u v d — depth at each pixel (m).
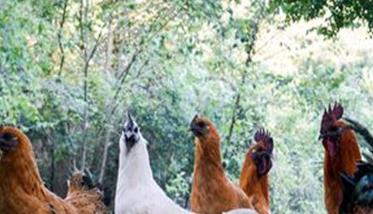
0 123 13.28
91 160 17.11
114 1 16.30
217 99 16.33
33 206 7.01
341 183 7.00
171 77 16.81
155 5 16.17
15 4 13.05
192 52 16.09
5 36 12.99
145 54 16.45
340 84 15.82
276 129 16.88
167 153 17.00
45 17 15.52
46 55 15.08
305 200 17.89
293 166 17.72
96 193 8.27
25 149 7.04
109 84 16.64
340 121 7.58
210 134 8.79
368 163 6.49
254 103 16.27
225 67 16.02
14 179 6.95
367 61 16.73
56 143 16.61
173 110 16.91
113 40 16.98
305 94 15.77
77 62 16.94
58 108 16.17
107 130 16.72
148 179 8.34
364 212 6.32
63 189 16.89
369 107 16.64
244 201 8.91
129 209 8.10
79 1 16.36
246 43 15.91
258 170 9.77
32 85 14.09
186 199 16.86
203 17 15.73
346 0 9.64
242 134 16.25
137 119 17.00
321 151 17.36
